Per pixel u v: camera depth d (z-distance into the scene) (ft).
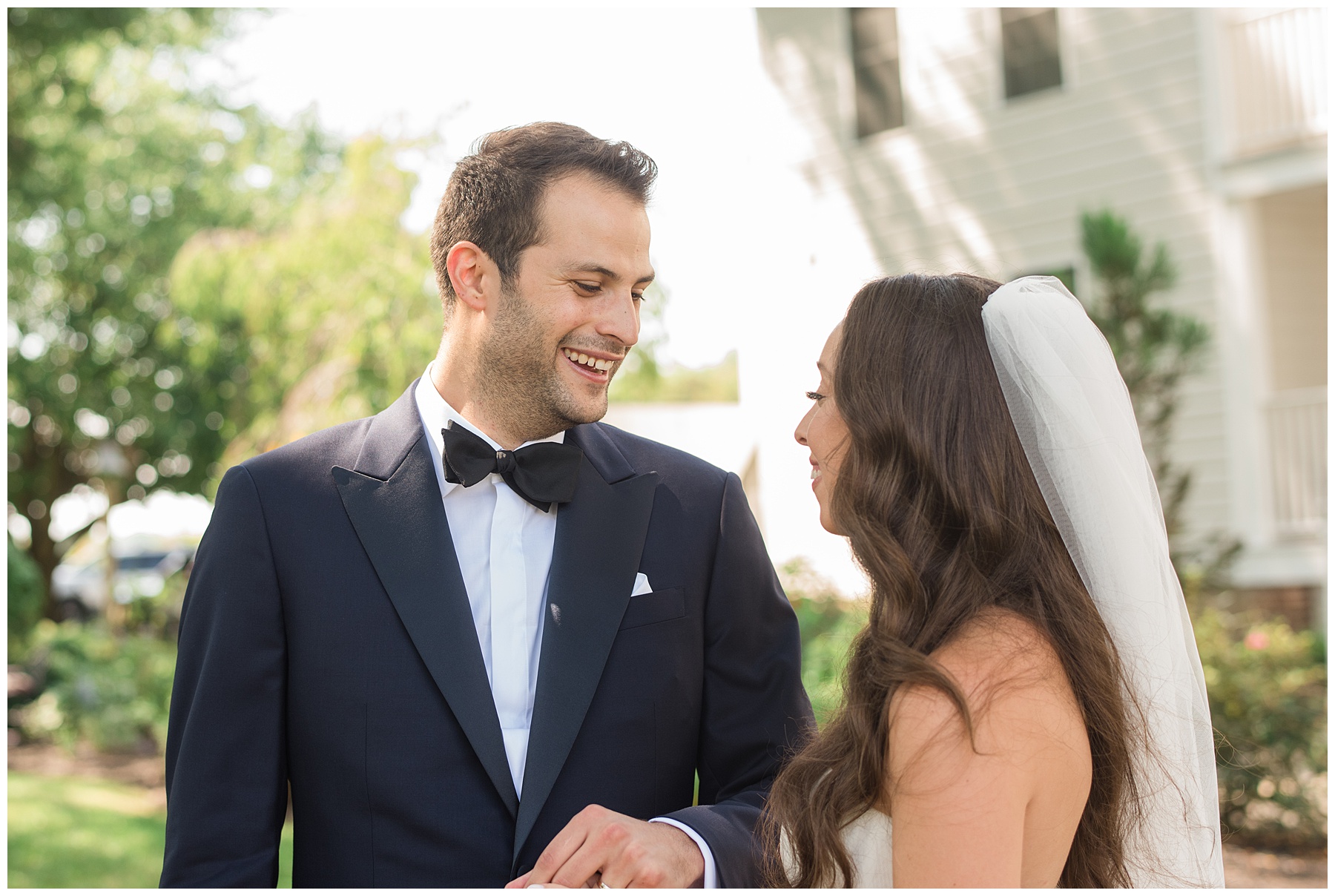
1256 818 17.90
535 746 6.00
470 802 5.91
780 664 6.88
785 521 32.24
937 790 4.60
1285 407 25.88
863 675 5.20
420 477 6.46
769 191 33.81
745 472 52.85
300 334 37.14
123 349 53.42
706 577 6.83
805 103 33.24
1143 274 20.58
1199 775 5.63
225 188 53.88
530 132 6.47
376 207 36.73
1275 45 26.07
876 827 5.24
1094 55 28.17
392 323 35.63
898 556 5.16
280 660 6.04
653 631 6.48
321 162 55.52
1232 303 26.40
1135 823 5.39
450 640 6.06
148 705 32.14
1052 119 28.89
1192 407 27.09
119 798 25.52
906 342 5.46
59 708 31.24
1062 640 5.05
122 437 54.75
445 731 5.97
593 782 6.14
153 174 53.26
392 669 6.01
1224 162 26.21
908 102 31.40
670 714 6.44
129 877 19.10
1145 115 27.45
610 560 6.50
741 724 6.72
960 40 30.32
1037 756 4.66
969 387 5.37
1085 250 20.88
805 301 32.86
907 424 5.33
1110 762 5.07
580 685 6.17
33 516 55.26
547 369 6.37
